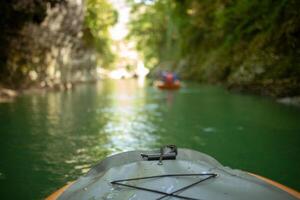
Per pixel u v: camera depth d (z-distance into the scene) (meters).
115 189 3.23
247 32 27.47
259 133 10.68
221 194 3.03
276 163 7.70
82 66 41.47
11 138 10.20
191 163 3.67
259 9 26.12
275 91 19.36
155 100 20.42
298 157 8.11
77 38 32.03
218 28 35.62
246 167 7.45
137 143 9.64
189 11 44.59
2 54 22.70
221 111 15.26
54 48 29.00
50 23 26.83
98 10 47.97
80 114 14.89
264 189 3.31
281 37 20.61
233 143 9.52
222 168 3.99
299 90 17.50
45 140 9.97
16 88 24.14
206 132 10.98
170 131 11.21
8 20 20.80
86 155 8.41
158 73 53.34
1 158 8.12
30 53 25.86
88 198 3.25
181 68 44.50
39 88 26.78
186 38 45.47
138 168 3.54
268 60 21.44
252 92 22.20
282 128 11.30
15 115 14.41
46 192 6.06
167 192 3.01
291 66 18.92
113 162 4.06
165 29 64.19
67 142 9.73
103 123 12.70
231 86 25.11
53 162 7.81
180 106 17.33
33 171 7.19
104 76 66.19
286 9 20.66
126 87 33.56
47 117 13.98
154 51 68.44
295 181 6.59
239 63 26.73
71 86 31.70
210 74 34.38
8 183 6.49
